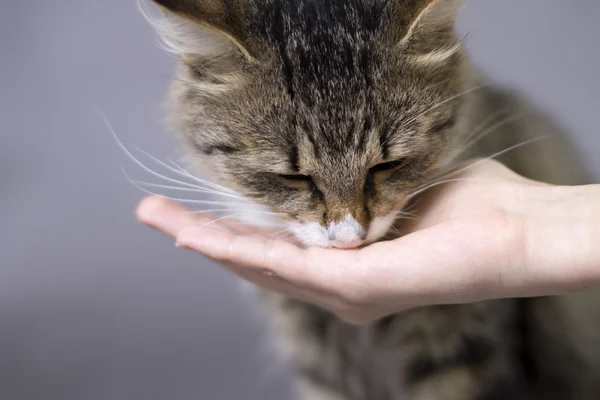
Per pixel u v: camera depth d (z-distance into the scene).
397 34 0.43
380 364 0.52
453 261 0.38
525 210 0.39
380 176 0.44
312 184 0.43
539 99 0.61
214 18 0.42
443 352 0.50
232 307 0.67
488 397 0.50
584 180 0.57
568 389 0.55
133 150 0.70
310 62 0.42
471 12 0.59
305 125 0.42
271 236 0.44
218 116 0.44
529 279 0.38
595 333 0.55
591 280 0.37
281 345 0.56
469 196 0.42
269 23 0.43
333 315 0.53
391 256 0.39
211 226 0.43
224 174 0.45
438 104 0.44
